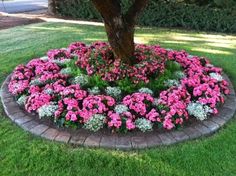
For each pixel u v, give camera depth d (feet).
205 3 29.86
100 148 10.87
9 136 11.65
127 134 11.47
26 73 15.26
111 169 10.04
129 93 13.44
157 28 29.86
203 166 10.23
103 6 13.21
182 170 10.04
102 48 15.76
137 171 9.98
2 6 44.68
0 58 19.69
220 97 13.50
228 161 10.49
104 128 11.70
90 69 14.34
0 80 16.24
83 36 24.97
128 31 13.85
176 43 23.45
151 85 13.82
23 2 48.80
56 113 11.84
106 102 12.31
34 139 11.41
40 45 22.43
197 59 17.28
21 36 25.45
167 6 30.19
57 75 14.46
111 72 13.74
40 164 10.25
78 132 11.60
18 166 10.19
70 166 10.16
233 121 12.69
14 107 13.39
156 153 10.66
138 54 15.11
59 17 34.63
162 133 11.57
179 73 15.25
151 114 11.84
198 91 13.48
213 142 11.34
